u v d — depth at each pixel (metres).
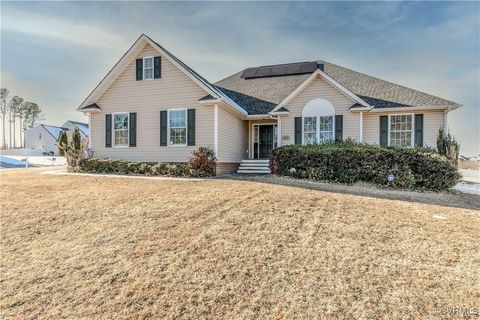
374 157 11.79
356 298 3.66
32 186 11.03
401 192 10.55
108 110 16.72
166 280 4.20
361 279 4.08
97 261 4.84
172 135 15.70
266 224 6.20
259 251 4.98
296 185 10.73
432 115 15.35
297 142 16.05
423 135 15.42
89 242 5.62
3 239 5.90
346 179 11.98
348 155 12.07
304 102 16.03
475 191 12.41
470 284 3.92
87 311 3.59
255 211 7.05
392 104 15.70
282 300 3.67
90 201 8.49
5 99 70.69
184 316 3.44
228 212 7.02
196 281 4.15
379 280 4.05
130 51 15.91
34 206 8.07
